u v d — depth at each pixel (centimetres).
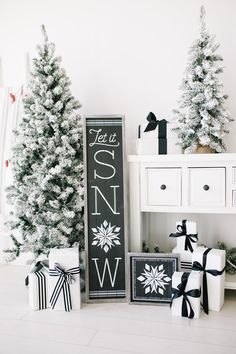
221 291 159
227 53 197
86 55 221
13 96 228
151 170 177
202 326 142
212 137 181
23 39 232
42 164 177
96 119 177
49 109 180
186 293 151
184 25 204
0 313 157
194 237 172
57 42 227
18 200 181
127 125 216
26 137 179
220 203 167
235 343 128
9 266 235
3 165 229
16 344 128
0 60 234
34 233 180
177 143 180
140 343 128
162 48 208
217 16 198
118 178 176
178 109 206
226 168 165
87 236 173
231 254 185
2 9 234
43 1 228
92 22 220
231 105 198
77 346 127
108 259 173
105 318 151
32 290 160
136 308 163
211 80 172
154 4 208
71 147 179
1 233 231
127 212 178
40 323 146
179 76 206
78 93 224
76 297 161
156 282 166
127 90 215
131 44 213
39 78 182
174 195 174
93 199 175
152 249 215
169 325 143
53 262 158
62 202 182
